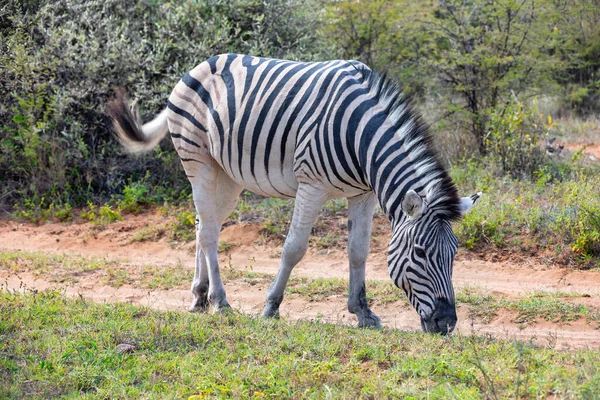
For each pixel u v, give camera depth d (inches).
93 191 577.3
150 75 591.2
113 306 297.0
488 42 604.1
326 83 277.1
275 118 285.0
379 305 346.0
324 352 233.0
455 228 438.0
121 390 205.9
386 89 271.0
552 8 662.5
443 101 641.0
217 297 315.9
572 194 449.4
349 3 732.0
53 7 588.7
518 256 416.8
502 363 215.5
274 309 300.5
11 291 363.6
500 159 545.6
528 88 640.4
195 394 203.9
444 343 238.4
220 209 329.7
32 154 552.7
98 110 572.4
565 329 302.8
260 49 596.4
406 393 196.7
